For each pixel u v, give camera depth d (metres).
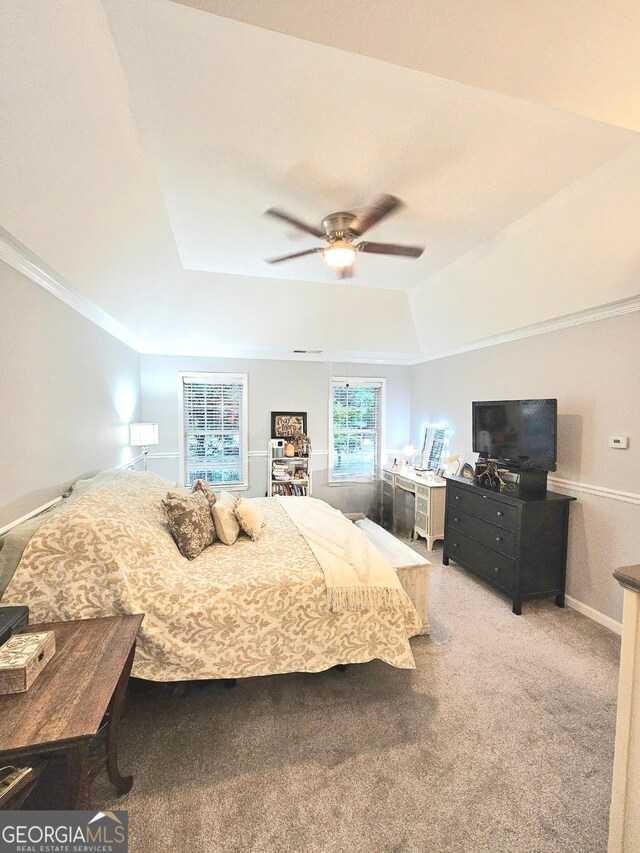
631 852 1.18
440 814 1.54
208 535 2.55
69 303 2.65
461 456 4.88
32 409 2.17
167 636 1.88
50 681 1.29
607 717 2.06
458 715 2.06
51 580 1.78
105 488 2.36
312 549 2.47
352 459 6.12
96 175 1.84
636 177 2.02
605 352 2.99
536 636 2.81
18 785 1.21
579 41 1.00
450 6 0.90
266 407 5.64
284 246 3.14
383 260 3.45
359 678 2.35
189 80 1.50
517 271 3.11
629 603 1.19
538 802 1.59
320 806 1.56
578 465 3.21
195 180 2.21
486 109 1.65
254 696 2.19
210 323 4.52
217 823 1.49
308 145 1.90
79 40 1.24
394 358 5.88
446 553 4.12
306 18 0.95
